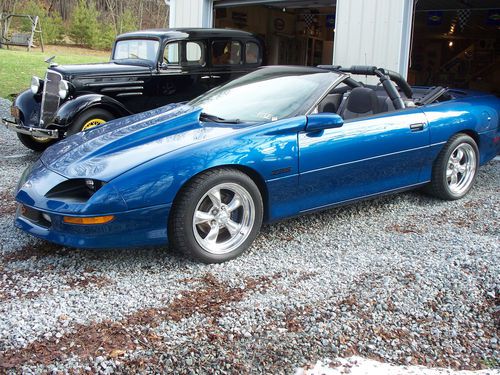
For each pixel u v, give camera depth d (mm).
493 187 5836
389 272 3604
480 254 3812
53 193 3643
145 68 7965
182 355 2697
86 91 7480
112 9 38594
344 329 2941
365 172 4496
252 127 3982
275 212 4086
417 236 4316
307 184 4160
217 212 3791
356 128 4395
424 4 13305
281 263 3826
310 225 4625
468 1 12531
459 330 2955
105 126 4566
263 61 9359
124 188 3477
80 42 33000
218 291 3381
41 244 4125
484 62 16734
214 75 8734
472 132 5340
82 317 3039
